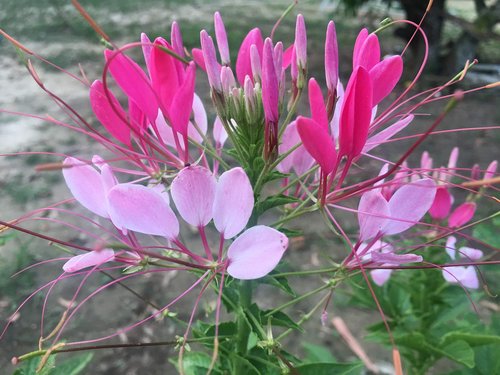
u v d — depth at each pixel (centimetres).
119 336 35
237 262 12
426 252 22
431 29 84
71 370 18
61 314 37
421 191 13
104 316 37
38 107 72
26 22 118
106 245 11
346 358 34
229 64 15
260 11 150
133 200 12
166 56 12
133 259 13
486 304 37
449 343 22
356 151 12
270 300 39
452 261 21
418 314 24
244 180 11
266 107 13
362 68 11
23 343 34
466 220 19
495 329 24
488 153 61
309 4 169
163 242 39
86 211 48
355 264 14
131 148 14
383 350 34
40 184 52
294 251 43
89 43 107
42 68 90
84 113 70
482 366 23
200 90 77
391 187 16
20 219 13
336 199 14
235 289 16
